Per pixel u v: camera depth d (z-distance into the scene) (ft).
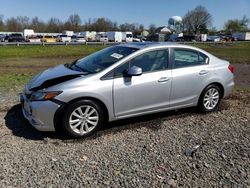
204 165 13.78
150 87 17.99
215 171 13.32
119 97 17.11
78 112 16.24
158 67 18.54
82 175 12.69
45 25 347.56
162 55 18.80
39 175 12.59
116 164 13.66
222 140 16.58
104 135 16.88
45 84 16.34
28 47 113.70
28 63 72.43
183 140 16.44
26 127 17.53
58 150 14.90
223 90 21.45
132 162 13.88
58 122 16.10
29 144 15.42
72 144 15.65
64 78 16.53
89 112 16.52
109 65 17.28
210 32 383.86
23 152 14.53
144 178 12.60
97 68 17.47
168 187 12.04
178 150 15.20
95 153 14.70
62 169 13.12
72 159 14.03
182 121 19.33
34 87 16.63
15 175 12.52
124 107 17.44
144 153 14.79
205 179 12.69
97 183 12.14
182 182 12.42
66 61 80.02
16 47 111.55
